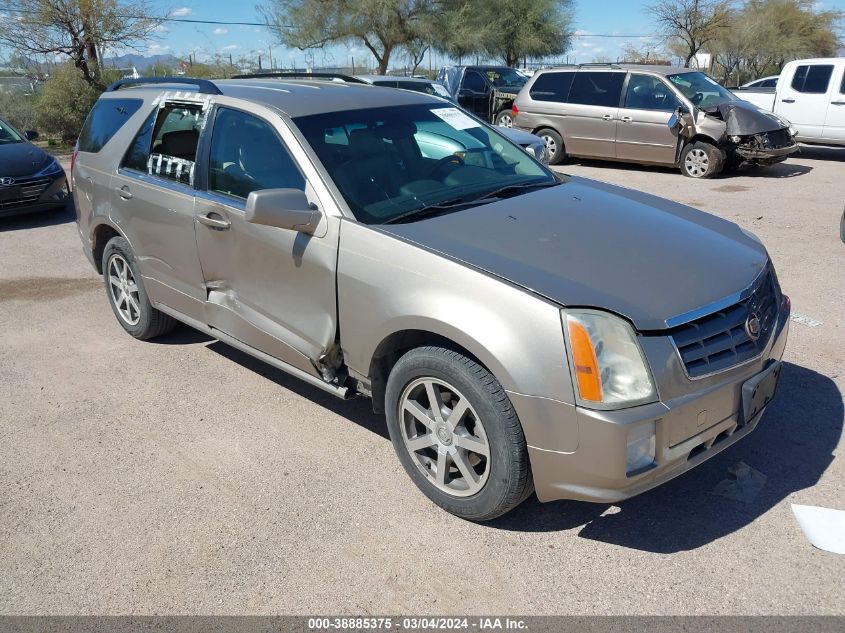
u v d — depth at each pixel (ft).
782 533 9.95
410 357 10.25
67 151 58.13
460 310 9.49
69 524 10.74
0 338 18.16
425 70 100.17
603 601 8.87
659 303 9.23
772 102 47.34
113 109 17.11
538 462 9.18
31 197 30.48
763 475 11.27
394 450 11.91
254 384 15.11
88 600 9.23
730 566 9.36
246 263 12.76
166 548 10.13
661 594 8.94
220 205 13.06
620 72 40.93
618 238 10.85
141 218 15.29
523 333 9.00
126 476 11.92
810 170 40.73
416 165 12.80
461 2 91.45
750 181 37.65
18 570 9.82
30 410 14.30
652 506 10.66
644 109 39.81
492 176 13.39
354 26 90.58
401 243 10.45
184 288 14.69
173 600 9.18
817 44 133.69
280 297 12.28
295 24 92.48
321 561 9.76
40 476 12.01
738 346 9.70
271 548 10.05
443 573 9.46
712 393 9.18
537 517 10.52
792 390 13.89
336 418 13.58
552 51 114.93
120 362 16.39
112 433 13.32
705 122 37.81
